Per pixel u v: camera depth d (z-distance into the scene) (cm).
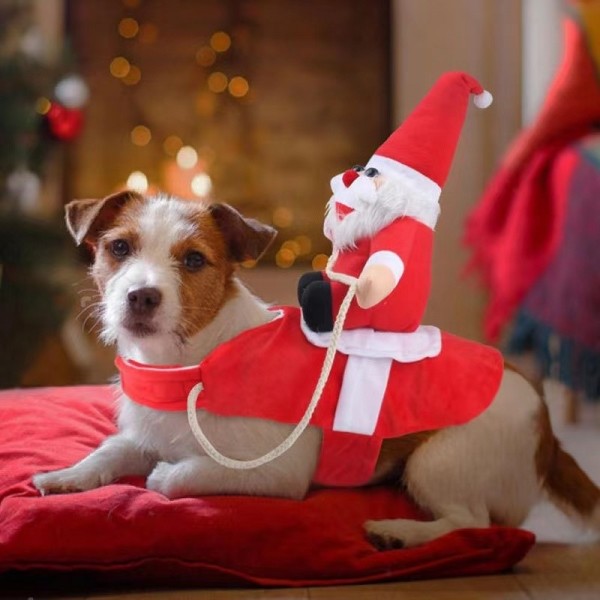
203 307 123
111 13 292
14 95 203
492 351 127
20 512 116
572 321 200
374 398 119
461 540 118
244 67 296
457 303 294
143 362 125
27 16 223
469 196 292
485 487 123
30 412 141
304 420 116
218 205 125
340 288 117
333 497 123
